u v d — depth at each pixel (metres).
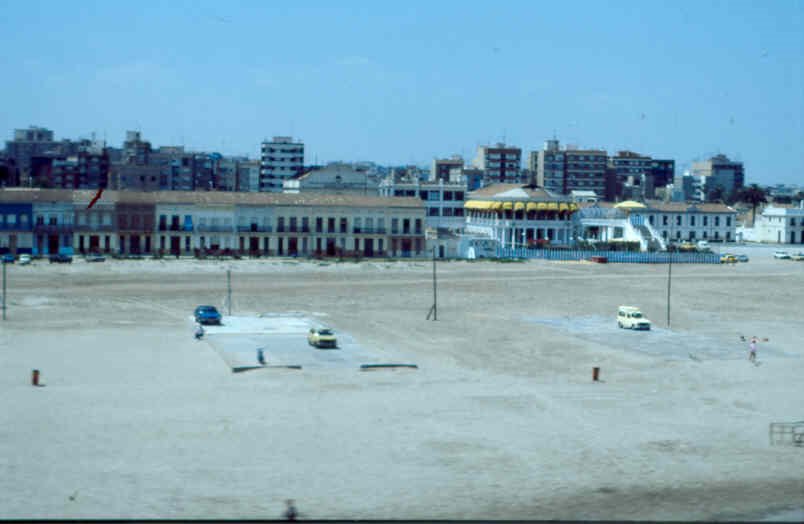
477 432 49.34
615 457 45.94
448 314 96.00
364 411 52.91
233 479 41.50
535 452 46.28
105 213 152.25
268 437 47.47
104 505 38.22
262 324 84.56
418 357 69.75
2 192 152.00
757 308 108.00
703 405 56.88
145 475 41.69
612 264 167.50
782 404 57.91
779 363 71.38
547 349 75.31
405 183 199.75
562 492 41.12
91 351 69.00
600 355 73.00
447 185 199.00
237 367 62.75
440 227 196.00
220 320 84.88
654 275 147.88
